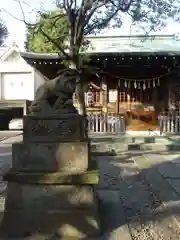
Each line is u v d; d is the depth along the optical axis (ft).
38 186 14.94
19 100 84.48
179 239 14.64
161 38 63.41
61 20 37.83
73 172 14.88
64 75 16.22
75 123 15.64
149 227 16.05
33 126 15.53
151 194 21.84
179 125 53.62
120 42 62.34
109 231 15.44
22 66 88.43
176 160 34.04
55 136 15.48
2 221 15.02
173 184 24.49
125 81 56.95
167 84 57.26
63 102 16.14
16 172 15.08
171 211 18.43
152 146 40.86
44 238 14.46
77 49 33.32
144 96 57.88
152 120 57.57
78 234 14.65
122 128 54.39
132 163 32.65
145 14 34.81
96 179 14.56
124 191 22.59
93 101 58.13
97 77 57.72
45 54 50.83
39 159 15.19
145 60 51.19
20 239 14.44
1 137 52.90
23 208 14.98
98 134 51.34
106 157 35.81
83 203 14.84
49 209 14.88
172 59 50.57
